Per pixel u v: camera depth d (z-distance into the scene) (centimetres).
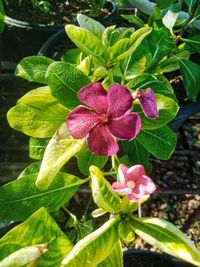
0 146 27
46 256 13
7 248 12
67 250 13
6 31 32
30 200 15
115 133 13
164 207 26
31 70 17
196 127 30
